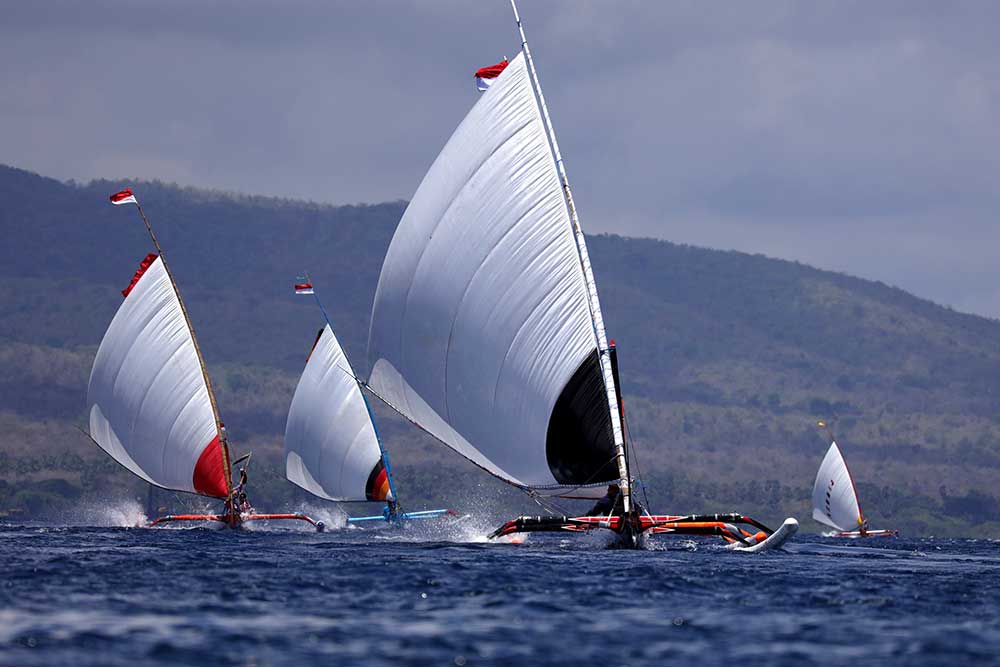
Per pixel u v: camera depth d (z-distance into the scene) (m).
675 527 133.62
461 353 130.12
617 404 126.88
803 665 66.94
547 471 129.75
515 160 129.00
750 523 137.12
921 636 75.75
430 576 100.69
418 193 131.75
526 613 81.94
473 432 131.50
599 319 127.06
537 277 127.69
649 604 87.00
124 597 87.00
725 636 74.75
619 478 128.38
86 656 66.12
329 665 65.19
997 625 81.00
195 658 66.19
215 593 89.75
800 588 98.50
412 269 131.50
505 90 130.38
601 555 123.56
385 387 136.12
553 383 127.19
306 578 99.00
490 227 128.88
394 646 70.00
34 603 83.25
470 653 68.44
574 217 127.81
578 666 65.94
